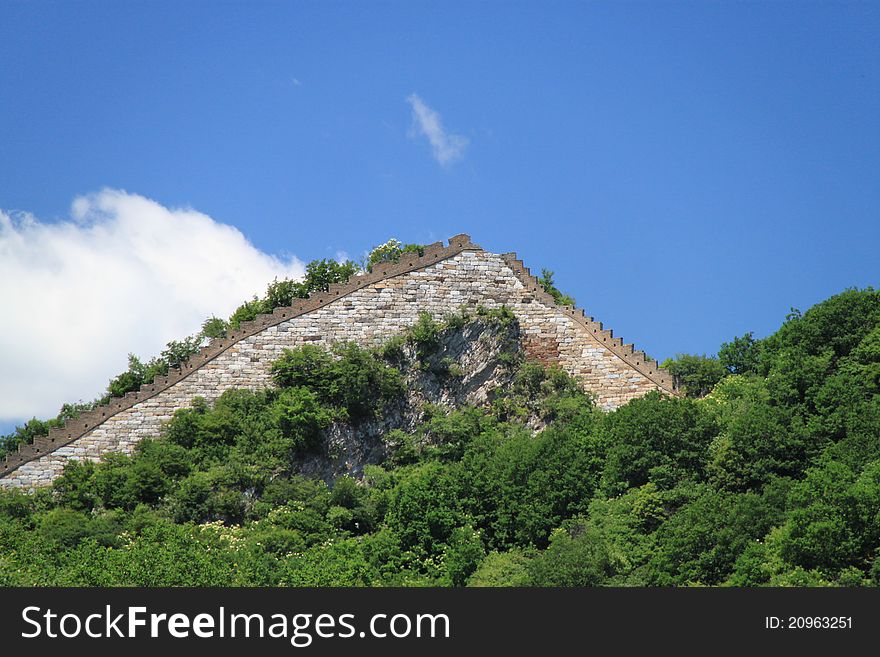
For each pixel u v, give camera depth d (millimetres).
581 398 126750
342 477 116000
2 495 114000
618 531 104875
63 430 118875
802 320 124688
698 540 98438
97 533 106938
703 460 111438
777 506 103000
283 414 119875
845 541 93750
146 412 121062
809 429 109750
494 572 102188
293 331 126125
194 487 113250
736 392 123312
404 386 125250
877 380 115938
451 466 116938
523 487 110625
